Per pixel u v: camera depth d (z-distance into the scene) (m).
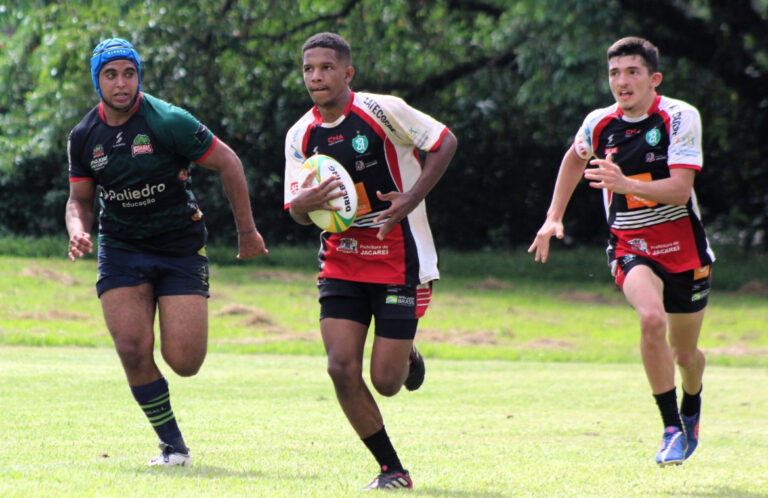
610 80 19.88
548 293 72.88
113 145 17.27
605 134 20.17
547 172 96.62
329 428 23.36
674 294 20.02
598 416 26.98
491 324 57.75
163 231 17.75
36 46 89.62
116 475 16.16
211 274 74.56
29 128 85.62
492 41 81.69
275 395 29.62
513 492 16.39
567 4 72.12
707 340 53.44
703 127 93.12
